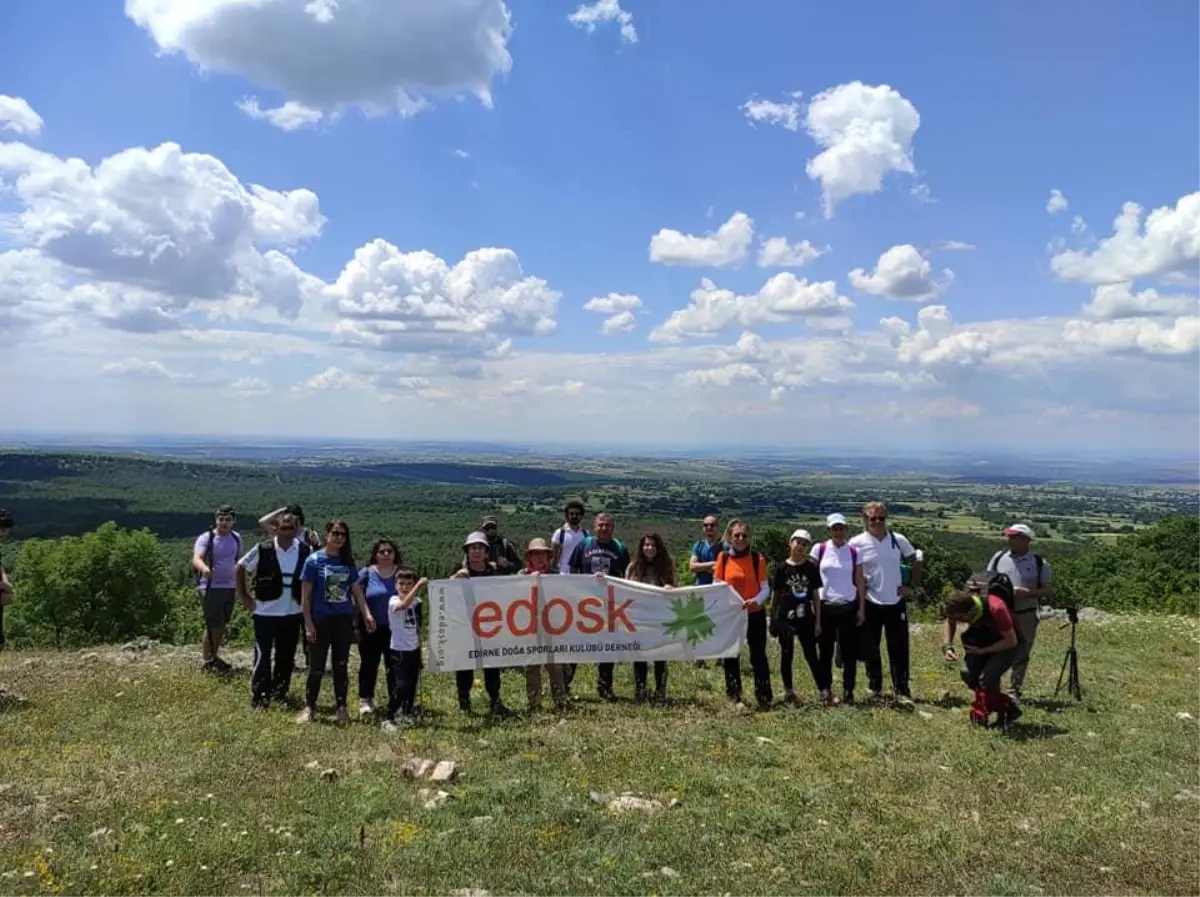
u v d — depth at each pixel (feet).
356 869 18.42
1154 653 53.06
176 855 18.78
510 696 37.99
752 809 22.54
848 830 21.52
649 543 38.55
